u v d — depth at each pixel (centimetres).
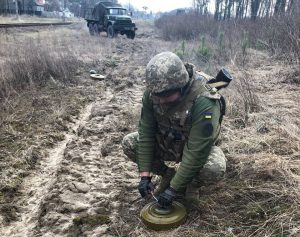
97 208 359
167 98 294
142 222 329
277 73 793
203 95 298
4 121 589
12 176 432
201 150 297
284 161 369
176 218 316
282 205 315
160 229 314
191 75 304
